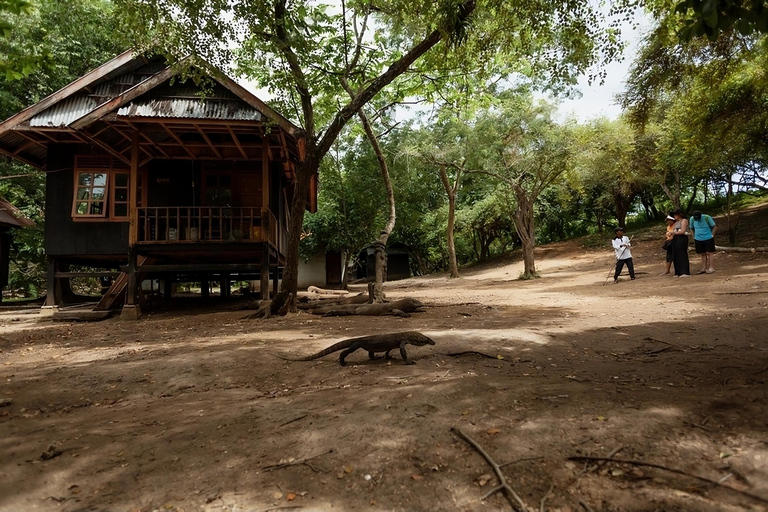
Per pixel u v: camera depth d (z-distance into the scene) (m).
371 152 27.81
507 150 23.20
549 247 39.16
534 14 10.23
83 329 11.61
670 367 5.25
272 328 10.16
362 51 13.88
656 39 12.05
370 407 4.17
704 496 2.50
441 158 26.73
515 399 4.08
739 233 25.39
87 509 2.89
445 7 9.62
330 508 2.73
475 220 37.91
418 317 11.04
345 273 29.66
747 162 23.66
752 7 3.93
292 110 13.36
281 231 17.95
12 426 4.54
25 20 18.12
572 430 3.33
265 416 4.23
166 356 7.30
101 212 15.66
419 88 15.91
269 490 2.96
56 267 15.90
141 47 11.48
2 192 22.69
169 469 3.33
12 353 8.57
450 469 3.02
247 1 10.25
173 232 15.99
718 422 3.27
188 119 12.42
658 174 28.55
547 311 10.98
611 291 14.64
